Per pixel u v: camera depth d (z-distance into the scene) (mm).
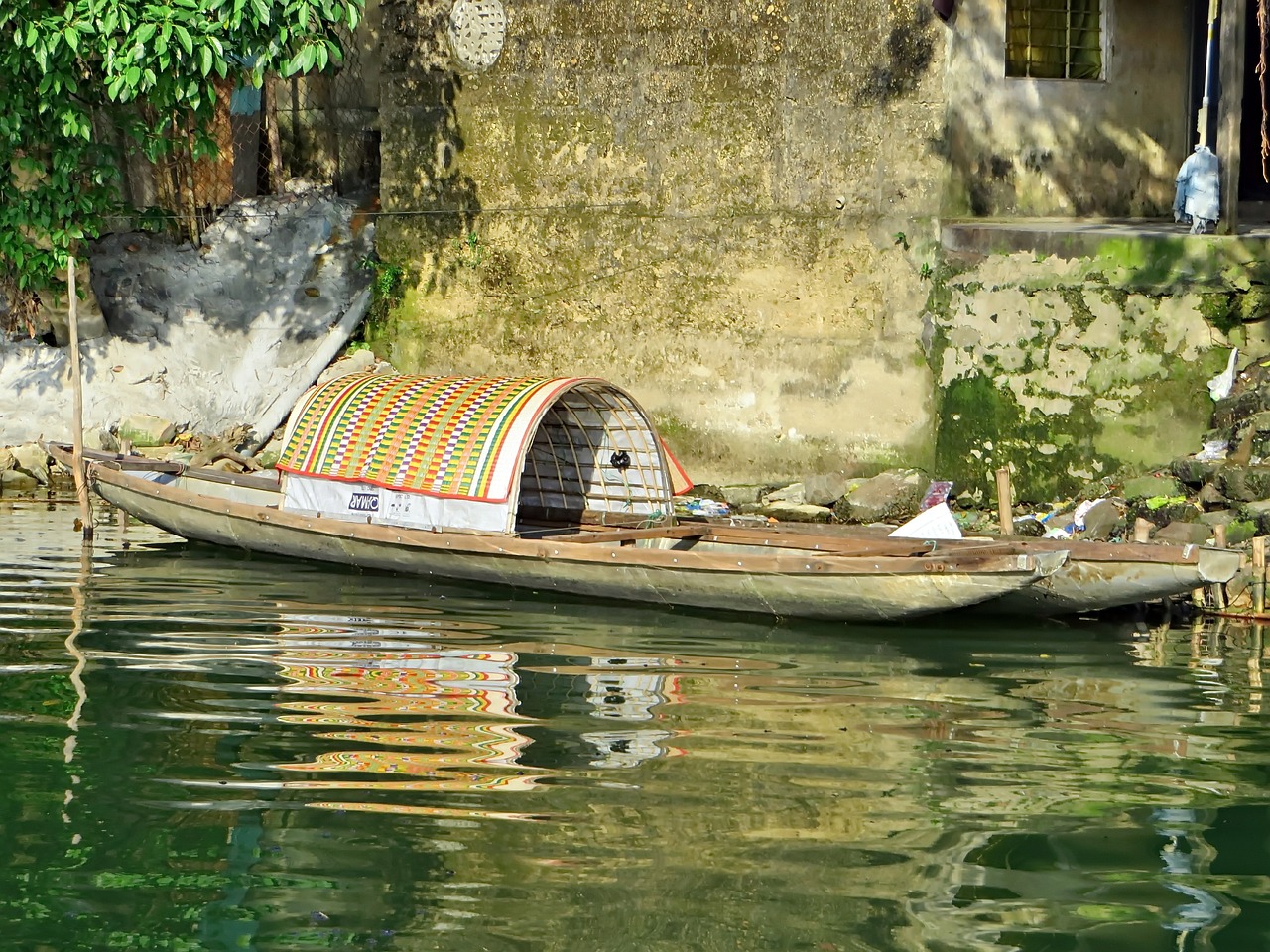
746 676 16438
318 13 27453
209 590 20578
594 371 29312
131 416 29719
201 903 10445
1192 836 11867
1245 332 23750
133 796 12383
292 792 12484
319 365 30578
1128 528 22641
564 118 29094
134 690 15406
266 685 15672
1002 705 15422
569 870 11062
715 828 11844
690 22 28047
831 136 27438
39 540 24047
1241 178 31078
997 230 25547
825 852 11438
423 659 16891
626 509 23656
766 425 28109
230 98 32156
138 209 31484
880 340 27344
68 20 26750
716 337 28406
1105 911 10539
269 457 29281
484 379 22656
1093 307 24406
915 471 26969
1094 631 19062
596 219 29047
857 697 15656
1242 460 22516
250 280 31625
